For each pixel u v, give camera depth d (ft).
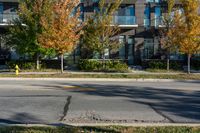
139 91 60.03
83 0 137.90
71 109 41.04
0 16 133.18
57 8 94.94
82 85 69.97
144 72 106.32
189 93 57.93
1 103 44.78
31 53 109.40
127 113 38.86
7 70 109.09
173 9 122.83
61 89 61.31
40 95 52.70
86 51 130.52
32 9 106.42
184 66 128.16
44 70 108.37
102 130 28.76
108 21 114.11
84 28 113.80
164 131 28.58
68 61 133.08
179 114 38.70
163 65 122.21
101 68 114.52
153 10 142.92
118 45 120.37
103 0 118.11
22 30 107.04
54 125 30.78
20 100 47.42
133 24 137.49
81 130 28.66
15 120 34.86
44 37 95.81
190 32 97.76
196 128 29.81
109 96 52.70
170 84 75.41
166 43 110.52
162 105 44.78
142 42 141.79
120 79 86.48
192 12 98.17
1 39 134.62
